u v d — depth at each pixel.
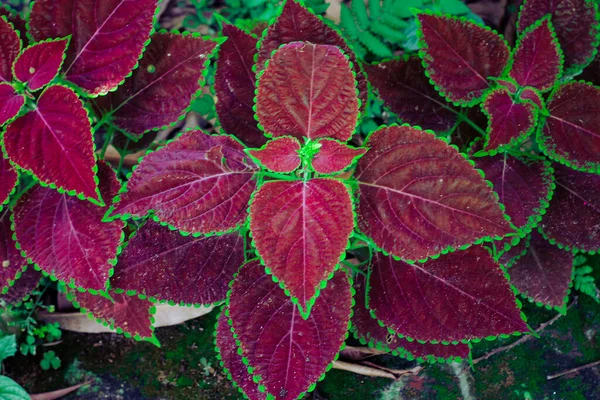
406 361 0.71
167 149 0.55
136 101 0.60
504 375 0.71
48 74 0.55
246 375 0.58
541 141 0.61
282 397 0.56
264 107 0.54
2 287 0.59
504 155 0.61
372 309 0.59
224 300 0.60
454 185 0.54
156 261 0.58
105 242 0.57
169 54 0.58
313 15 0.56
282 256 0.53
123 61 0.56
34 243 0.57
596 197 0.63
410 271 0.58
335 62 0.53
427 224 0.55
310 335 0.57
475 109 0.64
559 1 0.61
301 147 0.55
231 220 0.56
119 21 0.56
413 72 0.63
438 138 0.54
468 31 0.59
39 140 0.54
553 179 0.61
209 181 0.55
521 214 0.60
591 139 0.60
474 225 0.54
